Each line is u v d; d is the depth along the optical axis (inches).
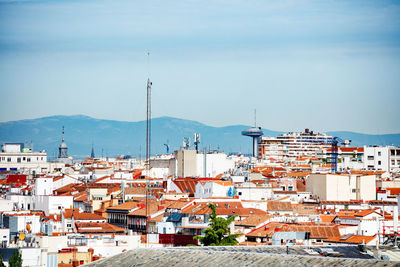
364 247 7598.4
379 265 6181.1
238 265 6530.5
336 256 7244.1
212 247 7367.1
